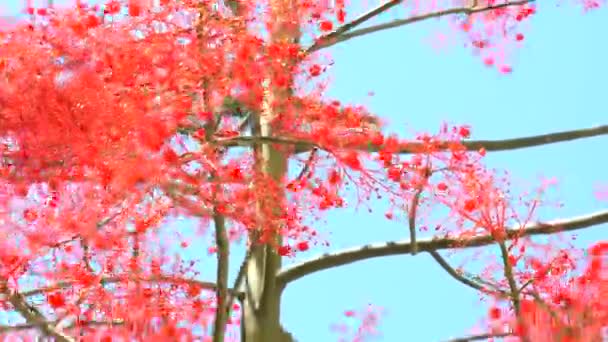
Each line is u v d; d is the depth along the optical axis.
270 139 8.56
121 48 8.77
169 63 8.76
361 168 9.45
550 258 9.58
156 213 9.02
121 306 8.84
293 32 10.33
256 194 9.43
